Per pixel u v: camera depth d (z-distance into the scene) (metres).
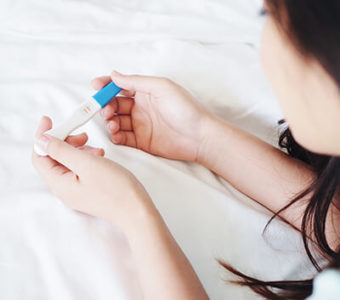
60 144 0.60
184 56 0.77
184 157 0.70
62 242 0.59
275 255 0.63
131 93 0.71
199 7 0.85
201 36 0.81
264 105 0.74
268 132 0.75
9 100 0.69
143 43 0.79
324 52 0.39
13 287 0.56
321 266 0.62
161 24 0.82
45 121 0.63
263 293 0.59
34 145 0.62
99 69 0.75
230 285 0.60
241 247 0.62
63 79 0.73
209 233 0.62
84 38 0.78
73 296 0.56
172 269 0.55
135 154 0.66
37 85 0.71
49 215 0.61
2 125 0.67
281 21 0.42
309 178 0.67
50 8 0.80
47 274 0.57
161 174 0.65
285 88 0.47
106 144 0.66
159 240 0.56
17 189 0.62
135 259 0.57
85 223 0.61
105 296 0.56
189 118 0.68
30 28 0.78
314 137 0.48
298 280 0.61
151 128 0.70
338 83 0.41
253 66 0.77
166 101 0.68
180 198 0.64
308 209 0.62
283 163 0.68
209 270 0.60
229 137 0.68
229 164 0.69
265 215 0.65
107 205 0.59
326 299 0.50
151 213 0.58
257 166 0.68
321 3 0.37
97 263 0.58
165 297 0.54
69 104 0.70
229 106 0.74
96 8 0.81
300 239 0.64
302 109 0.47
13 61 0.74
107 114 0.67
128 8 0.83
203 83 0.75
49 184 0.61
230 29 0.82
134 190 0.59
